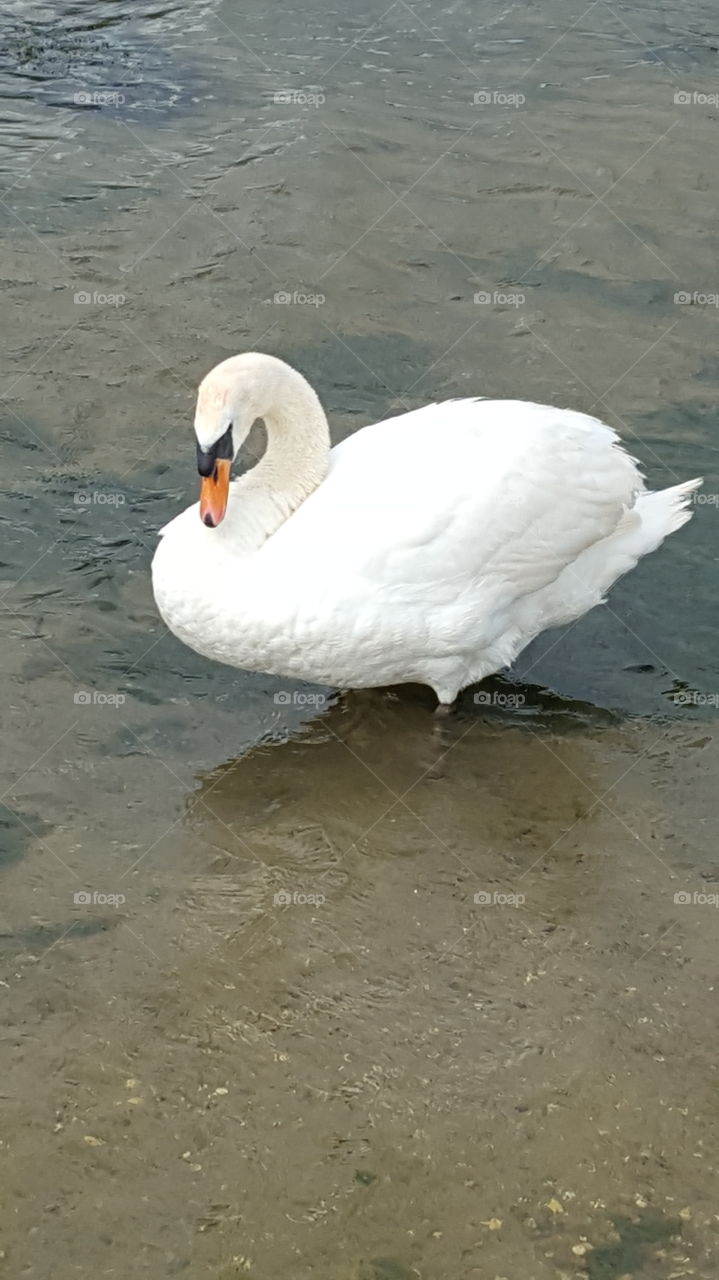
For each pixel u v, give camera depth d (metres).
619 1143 5.86
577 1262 5.41
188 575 7.41
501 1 15.62
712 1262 5.43
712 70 14.49
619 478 7.86
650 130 13.52
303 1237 5.46
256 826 7.32
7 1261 5.36
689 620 8.73
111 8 15.49
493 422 7.77
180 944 6.68
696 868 7.17
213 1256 5.39
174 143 13.26
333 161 13.01
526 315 11.23
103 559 8.90
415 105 13.84
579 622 8.73
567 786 7.63
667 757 7.82
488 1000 6.48
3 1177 5.65
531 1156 5.79
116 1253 5.40
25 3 15.48
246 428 7.55
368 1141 5.83
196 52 14.67
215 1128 5.87
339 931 6.79
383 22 15.21
